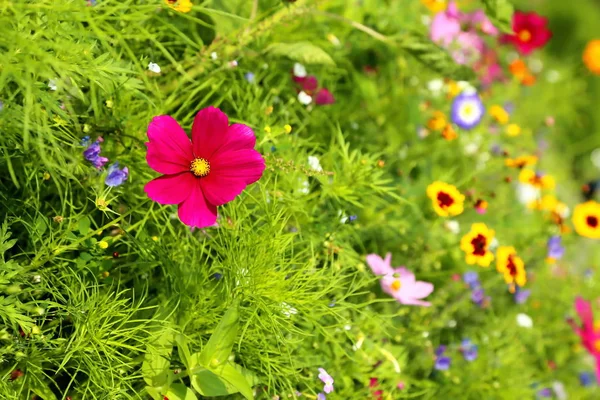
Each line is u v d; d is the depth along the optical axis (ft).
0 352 2.33
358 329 2.81
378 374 2.84
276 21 2.88
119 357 2.47
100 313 2.39
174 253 2.60
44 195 2.55
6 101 2.33
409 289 2.94
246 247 2.54
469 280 3.22
